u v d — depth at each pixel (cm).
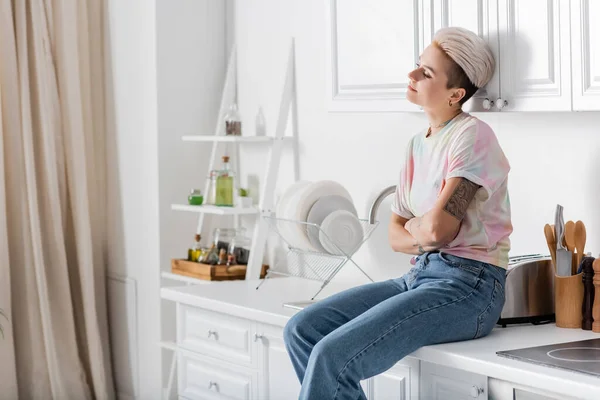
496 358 209
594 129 256
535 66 229
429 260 236
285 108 360
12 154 393
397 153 321
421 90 239
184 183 401
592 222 258
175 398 384
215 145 388
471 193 226
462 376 222
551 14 224
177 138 397
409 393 239
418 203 242
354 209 318
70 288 413
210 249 379
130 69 405
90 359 407
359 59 279
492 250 230
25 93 392
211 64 405
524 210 278
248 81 391
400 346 220
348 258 297
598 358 204
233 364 298
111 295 425
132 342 414
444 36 236
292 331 240
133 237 410
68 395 404
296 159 366
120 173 415
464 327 225
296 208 307
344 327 221
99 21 418
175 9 393
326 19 289
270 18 376
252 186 390
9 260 399
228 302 294
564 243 239
